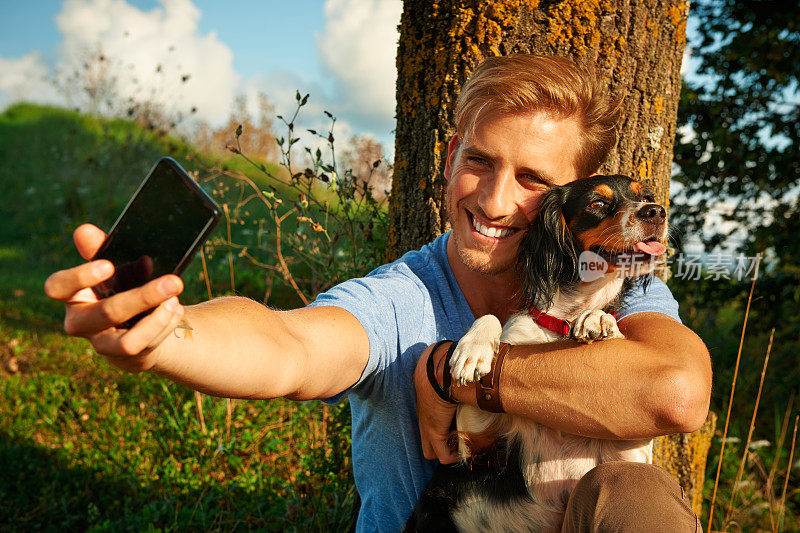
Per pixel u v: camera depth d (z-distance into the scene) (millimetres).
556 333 806
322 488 1231
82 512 1294
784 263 1920
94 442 1477
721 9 2004
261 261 2771
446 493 790
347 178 1179
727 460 1611
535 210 803
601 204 800
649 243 783
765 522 1403
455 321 813
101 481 1374
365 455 798
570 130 783
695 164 1966
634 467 633
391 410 758
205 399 1611
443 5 1034
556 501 766
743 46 1917
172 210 470
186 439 1467
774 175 1962
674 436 1150
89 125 5273
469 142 772
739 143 1940
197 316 539
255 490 1341
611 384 642
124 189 4117
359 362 688
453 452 775
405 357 756
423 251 883
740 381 2006
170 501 1276
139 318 459
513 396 680
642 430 637
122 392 1758
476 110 765
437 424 740
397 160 1115
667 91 1068
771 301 1917
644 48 1035
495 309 864
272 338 576
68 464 1421
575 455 761
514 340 806
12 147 4887
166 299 445
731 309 2553
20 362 1904
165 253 469
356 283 767
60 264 3234
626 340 682
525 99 745
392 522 800
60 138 5016
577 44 1001
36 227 3701
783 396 1939
